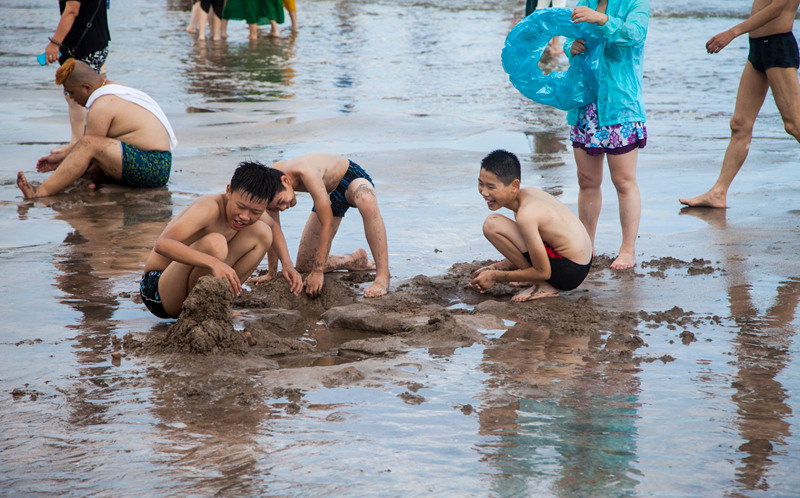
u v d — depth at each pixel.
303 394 4.61
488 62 23.92
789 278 7.10
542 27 7.63
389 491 3.51
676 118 15.57
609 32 7.34
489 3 43.16
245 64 22.78
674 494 3.51
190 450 3.89
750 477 3.66
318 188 6.78
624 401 4.53
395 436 4.06
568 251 6.65
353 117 15.35
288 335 5.89
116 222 8.87
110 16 35.50
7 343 5.41
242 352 5.31
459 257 7.86
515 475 3.66
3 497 3.44
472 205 9.73
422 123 14.97
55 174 10.02
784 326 5.89
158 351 5.28
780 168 11.66
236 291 5.64
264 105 16.64
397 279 7.20
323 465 3.74
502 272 6.79
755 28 9.20
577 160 8.00
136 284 6.83
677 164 11.98
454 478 3.63
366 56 25.00
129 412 4.34
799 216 9.27
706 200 9.77
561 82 7.71
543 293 6.79
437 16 36.81
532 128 14.69
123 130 10.31
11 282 6.79
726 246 8.19
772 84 9.45
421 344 5.56
